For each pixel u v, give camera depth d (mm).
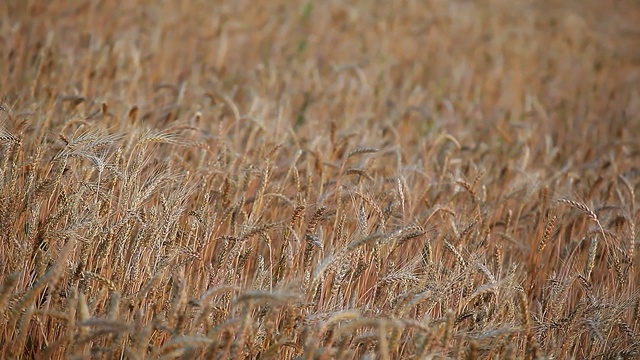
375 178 9875
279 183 8922
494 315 6641
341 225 7539
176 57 17391
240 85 16031
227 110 13352
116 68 14086
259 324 6473
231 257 6875
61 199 7246
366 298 7328
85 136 7609
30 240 6480
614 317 7105
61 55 14562
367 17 24188
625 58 25938
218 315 6578
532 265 8805
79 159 8203
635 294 7363
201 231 7566
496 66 21453
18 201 6926
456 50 22891
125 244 6828
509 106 18297
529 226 9852
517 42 24906
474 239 8664
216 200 8562
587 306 7109
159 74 15328
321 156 9312
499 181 10992
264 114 12328
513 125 14164
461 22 26672
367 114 13922
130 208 6953
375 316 6418
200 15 20781
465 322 7227
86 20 18016
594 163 12219
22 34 15695
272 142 10383
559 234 9172
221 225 8258
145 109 11852
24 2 17359
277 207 8930
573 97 20078
